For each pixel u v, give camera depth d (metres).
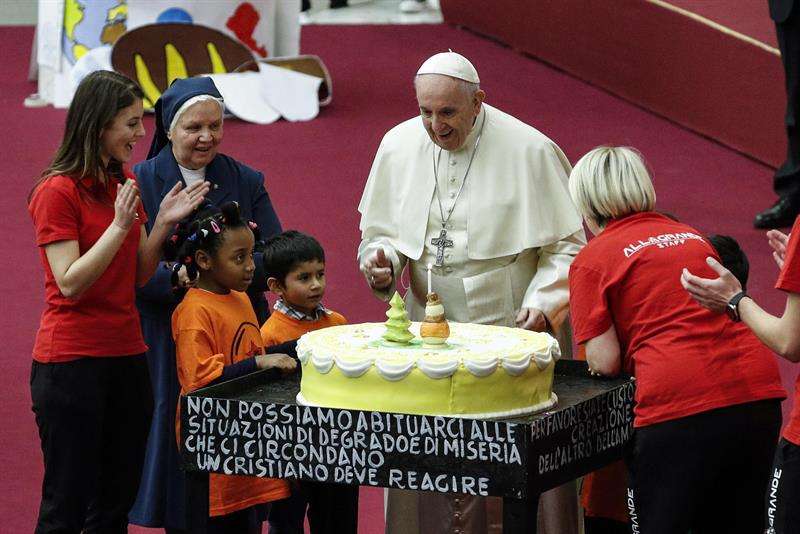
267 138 29.33
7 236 23.45
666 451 10.12
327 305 20.27
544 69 36.03
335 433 9.34
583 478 12.07
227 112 30.70
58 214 10.61
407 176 12.12
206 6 30.83
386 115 31.42
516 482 8.93
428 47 38.84
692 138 29.91
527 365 9.51
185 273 11.40
